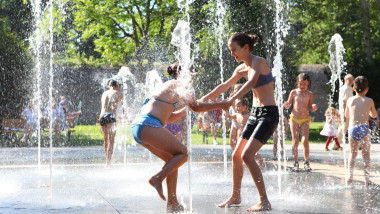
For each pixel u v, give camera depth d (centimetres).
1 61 1980
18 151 1100
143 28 2216
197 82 2020
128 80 2367
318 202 416
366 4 2342
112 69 2961
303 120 687
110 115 759
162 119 363
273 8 2017
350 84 829
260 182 380
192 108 370
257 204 381
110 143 760
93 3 2125
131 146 1320
